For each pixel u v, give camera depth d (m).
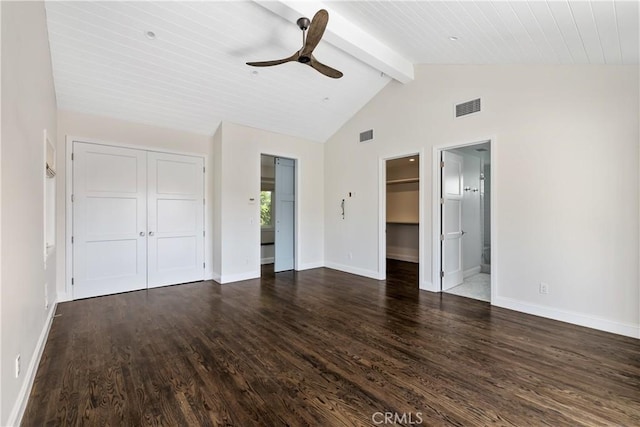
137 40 3.34
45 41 2.86
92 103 4.03
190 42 3.49
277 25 3.44
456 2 2.54
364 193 5.54
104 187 4.29
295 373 2.25
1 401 1.49
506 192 3.62
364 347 2.68
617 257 2.90
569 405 1.87
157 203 4.75
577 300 3.14
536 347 2.65
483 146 4.90
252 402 1.91
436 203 4.41
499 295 3.74
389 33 3.58
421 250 4.62
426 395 1.98
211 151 5.31
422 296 4.27
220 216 5.00
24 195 2.00
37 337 2.42
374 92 5.21
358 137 5.62
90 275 4.19
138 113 4.40
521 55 3.21
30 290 2.18
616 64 2.86
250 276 5.35
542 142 3.34
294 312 3.62
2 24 1.53
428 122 4.44
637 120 2.79
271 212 7.22
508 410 1.83
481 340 2.80
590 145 3.03
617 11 2.03
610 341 2.75
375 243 5.35
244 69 4.06
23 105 1.98
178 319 3.38
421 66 4.50
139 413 1.81
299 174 6.06
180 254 4.99
